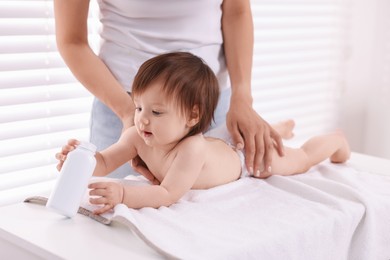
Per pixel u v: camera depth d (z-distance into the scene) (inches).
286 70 102.8
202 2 60.0
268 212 47.1
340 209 48.3
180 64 47.8
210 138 55.3
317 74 109.6
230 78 63.5
